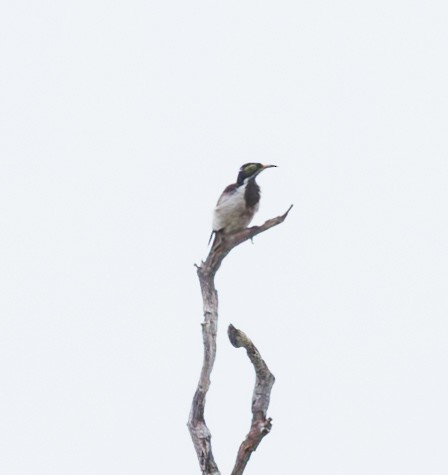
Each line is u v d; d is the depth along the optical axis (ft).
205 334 51.47
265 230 51.57
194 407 51.65
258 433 50.42
